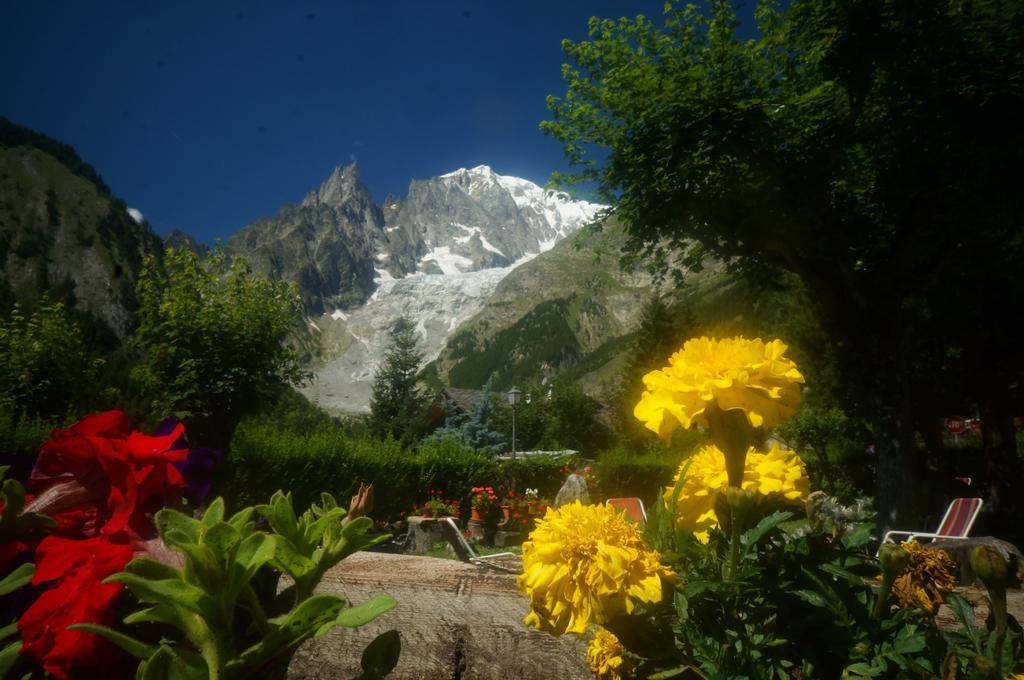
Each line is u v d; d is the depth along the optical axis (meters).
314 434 11.30
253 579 0.63
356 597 1.35
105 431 0.60
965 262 13.72
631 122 12.30
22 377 11.97
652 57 12.74
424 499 12.93
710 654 0.75
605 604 0.77
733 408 0.77
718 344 0.82
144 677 0.44
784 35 11.88
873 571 0.82
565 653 1.13
